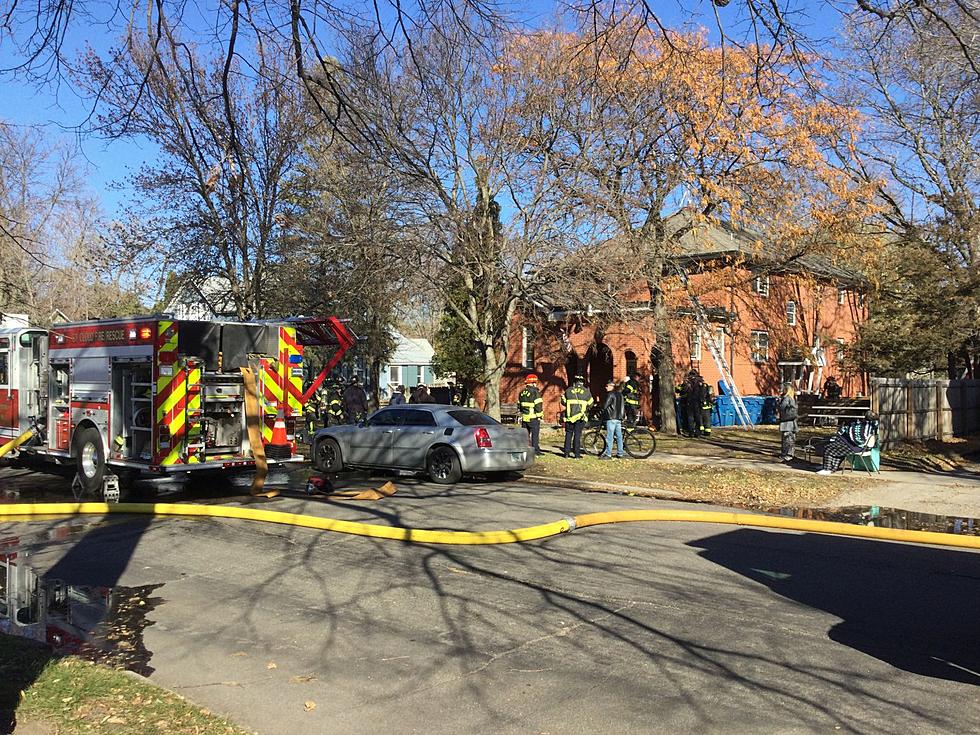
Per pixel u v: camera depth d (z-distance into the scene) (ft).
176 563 26.20
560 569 25.41
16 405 45.70
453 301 63.93
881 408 61.93
